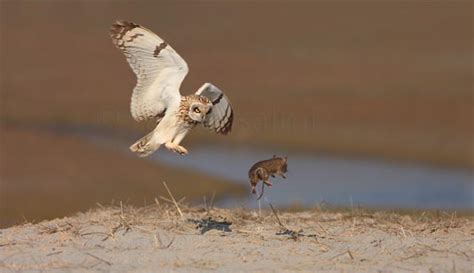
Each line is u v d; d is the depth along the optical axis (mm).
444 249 9797
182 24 49375
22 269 9047
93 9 54031
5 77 37812
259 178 9461
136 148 9508
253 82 35031
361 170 23812
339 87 33875
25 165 22234
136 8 53625
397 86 33750
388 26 46688
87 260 9320
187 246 9812
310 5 52625
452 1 51844
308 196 19859
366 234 10359
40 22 50688
